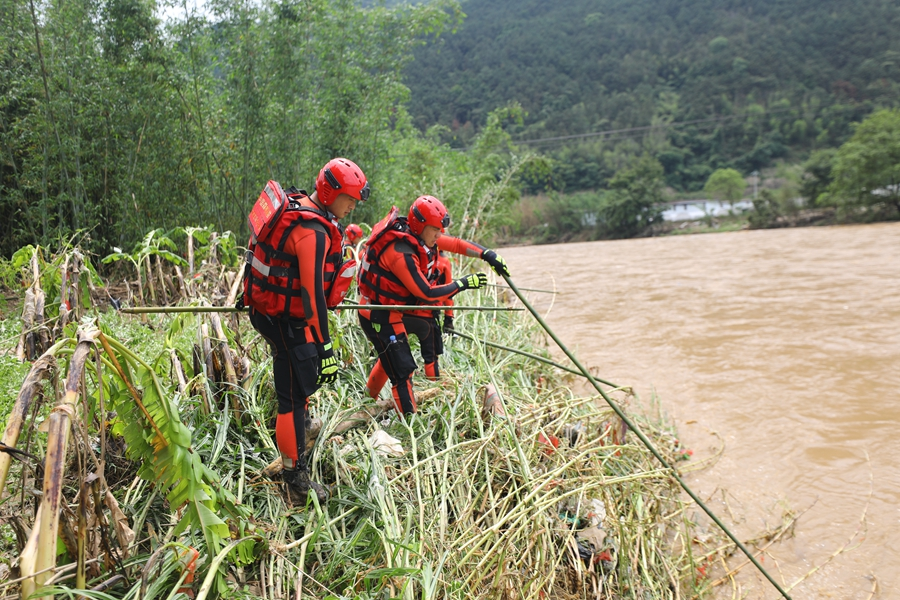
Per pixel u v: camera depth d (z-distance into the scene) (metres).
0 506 2.64
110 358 2.09
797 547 3.51
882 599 3.05
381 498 2.81
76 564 1.97
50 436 1.72
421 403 4.07
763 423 5.12
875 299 9.66
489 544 2.84
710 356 7.08
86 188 8.66
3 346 4.24
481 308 3.48
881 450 4.48
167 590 2.21
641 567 3.10
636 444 4.36
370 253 3.95
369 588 2.44
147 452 2.24
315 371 3.00
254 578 2.48
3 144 8.52
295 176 10.18
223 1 9.21
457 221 13.75
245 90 9.53
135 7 8.48
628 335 8.32
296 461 2.94
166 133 8.85
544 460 3.60
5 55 8.36
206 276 5.72
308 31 10.14
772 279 12.57
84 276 4.42
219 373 3.50
